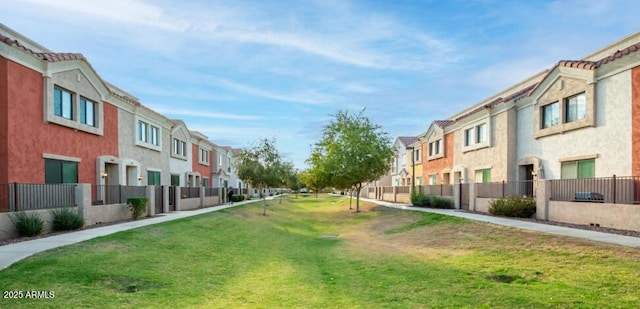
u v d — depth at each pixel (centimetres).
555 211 1391
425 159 3347
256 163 3028
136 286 658
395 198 3634
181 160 3162
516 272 761
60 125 1492
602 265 728
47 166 1426
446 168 2778
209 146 4044
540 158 1750
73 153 1591
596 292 596
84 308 526
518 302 571
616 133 1319
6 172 1215
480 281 710
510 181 1811
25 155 1298
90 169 1727
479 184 1997
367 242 1434
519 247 968
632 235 1005
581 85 1483
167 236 1194
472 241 1143
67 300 548
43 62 1385
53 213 1195
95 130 1744
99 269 712
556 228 1175
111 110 1934
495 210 1684
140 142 2261
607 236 987
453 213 1842
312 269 948
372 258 1041
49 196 1224
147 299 595
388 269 877
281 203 4359
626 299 559
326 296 671
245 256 1098
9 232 1037
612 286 618
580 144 1495
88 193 1356
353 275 851
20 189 1130
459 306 576
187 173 3319
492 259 895
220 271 870
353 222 2297
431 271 820
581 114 1500
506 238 1091
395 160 4528
